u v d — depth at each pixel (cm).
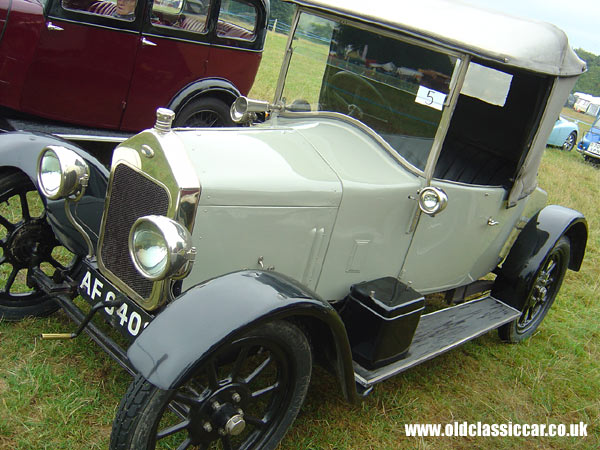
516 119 364
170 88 530
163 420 262
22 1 427
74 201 263
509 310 380
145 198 235
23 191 289
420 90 283
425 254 315
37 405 255
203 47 538
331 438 276
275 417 243
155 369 192
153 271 212
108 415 258
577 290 525
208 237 233
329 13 308
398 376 338
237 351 241
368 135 301
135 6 477
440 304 437
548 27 304
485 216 336
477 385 353
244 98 321
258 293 212
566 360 401
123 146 245
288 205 248
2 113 457
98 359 289
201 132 254
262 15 586
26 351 284
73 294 284
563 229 388
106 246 257
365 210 273
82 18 454
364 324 271
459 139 398
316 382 311
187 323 201
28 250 294
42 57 446
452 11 289
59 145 285
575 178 1016
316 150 279
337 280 285
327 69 315
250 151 254
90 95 483
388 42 292
